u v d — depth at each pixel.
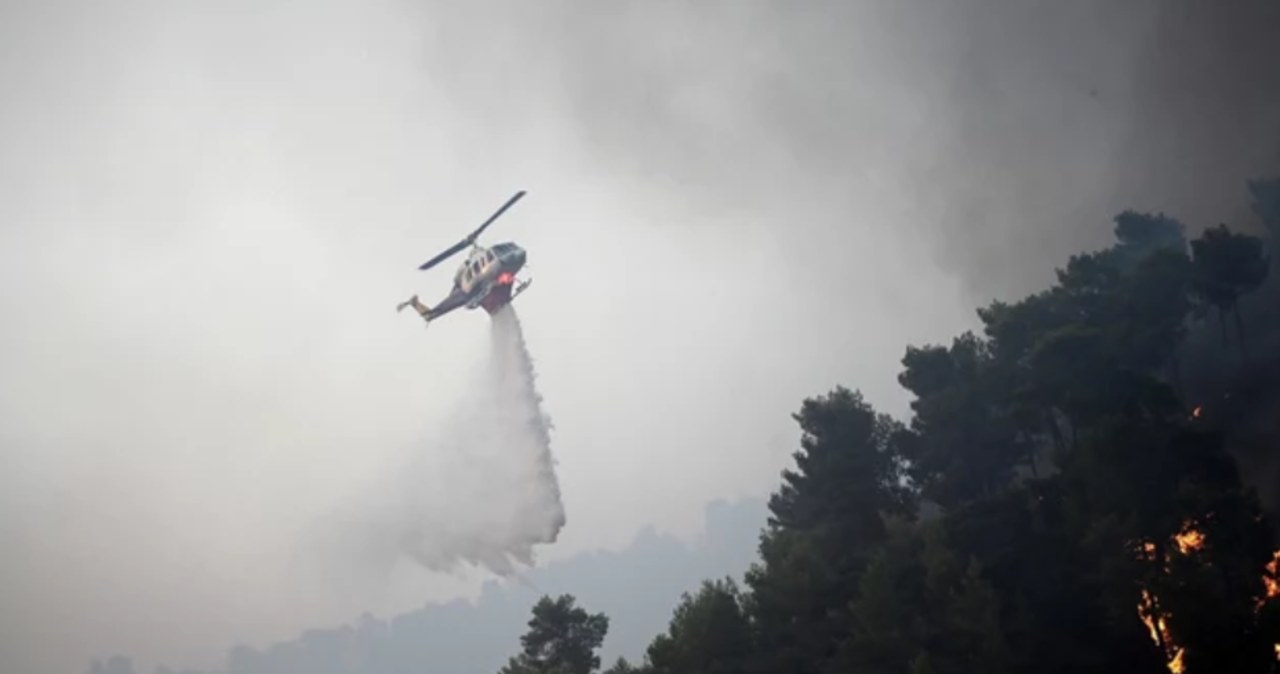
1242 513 53.88
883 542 66.25
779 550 67.38
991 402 69.25
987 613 51.88
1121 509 55.50
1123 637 53.97
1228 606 48.56
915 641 55.22
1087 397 60.75
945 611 55.25
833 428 71.94
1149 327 67.94
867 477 69.75
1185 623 48.28
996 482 70.81
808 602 61.28
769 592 62.84
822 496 71.19
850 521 68.50
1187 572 49.75
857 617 56.50
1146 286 71.75
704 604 62.56
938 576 55.34
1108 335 63.31
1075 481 58.38
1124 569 51.66
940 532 57.44
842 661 56.22
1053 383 62.75
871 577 56.59
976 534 58.97
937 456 70.69
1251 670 47.59
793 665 59.47
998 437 68.88
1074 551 57.03
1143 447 55.78
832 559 66.62
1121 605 51.66
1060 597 56.19
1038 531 58.69
